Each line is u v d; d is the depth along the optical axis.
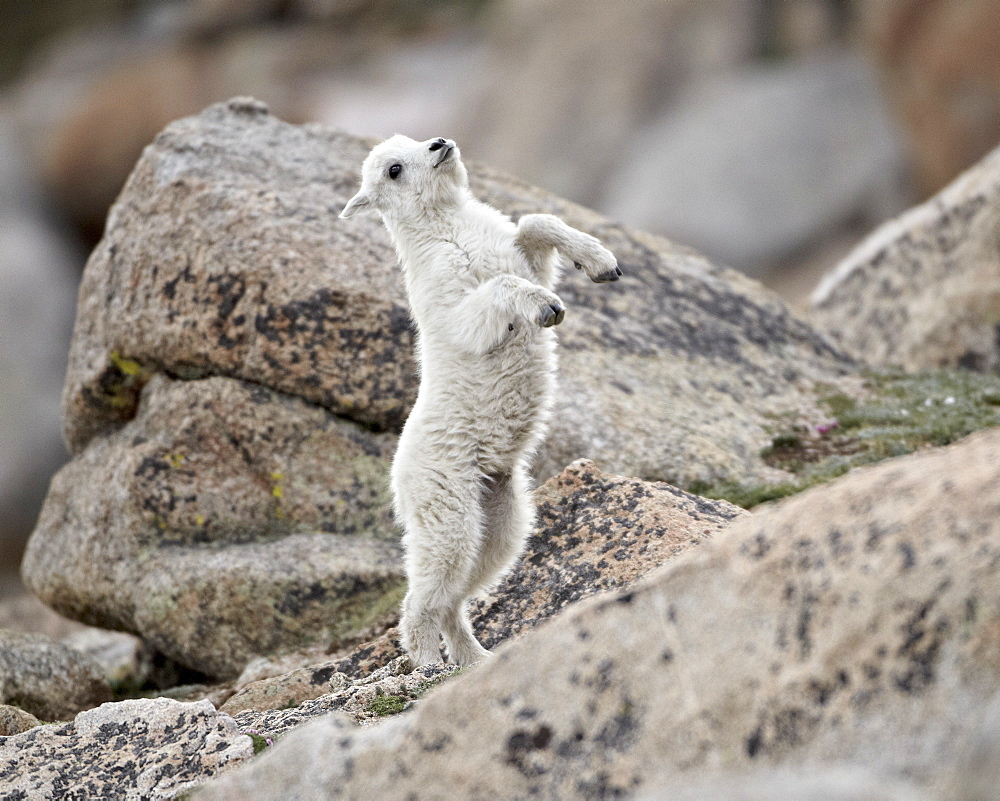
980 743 10.60
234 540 33.06
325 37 121.06
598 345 36.19
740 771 11.80
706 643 12.81
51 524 36.84
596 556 24.80
